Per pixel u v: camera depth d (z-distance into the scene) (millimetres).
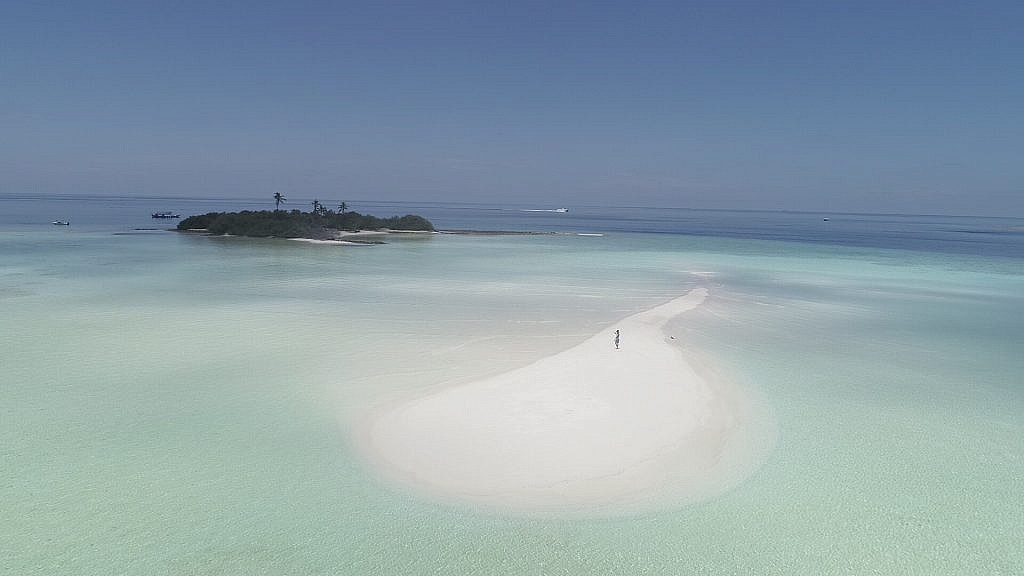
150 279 45688
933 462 16359
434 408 19078
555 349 26578
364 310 34969
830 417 19359
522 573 11734
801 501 14227
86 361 23953
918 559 12242
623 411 19031
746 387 21969
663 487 14734
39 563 11734
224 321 31422
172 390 20797
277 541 12531
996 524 13469
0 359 24062
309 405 19500
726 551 12391
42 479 14734
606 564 11992
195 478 14891
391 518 13352
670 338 28547
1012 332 32625
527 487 14641
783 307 38562
